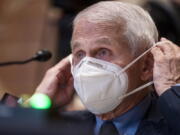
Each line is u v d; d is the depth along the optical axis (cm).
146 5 526
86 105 276
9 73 627
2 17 686
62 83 339
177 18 519
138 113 281
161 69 270
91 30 271
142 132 276
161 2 526
